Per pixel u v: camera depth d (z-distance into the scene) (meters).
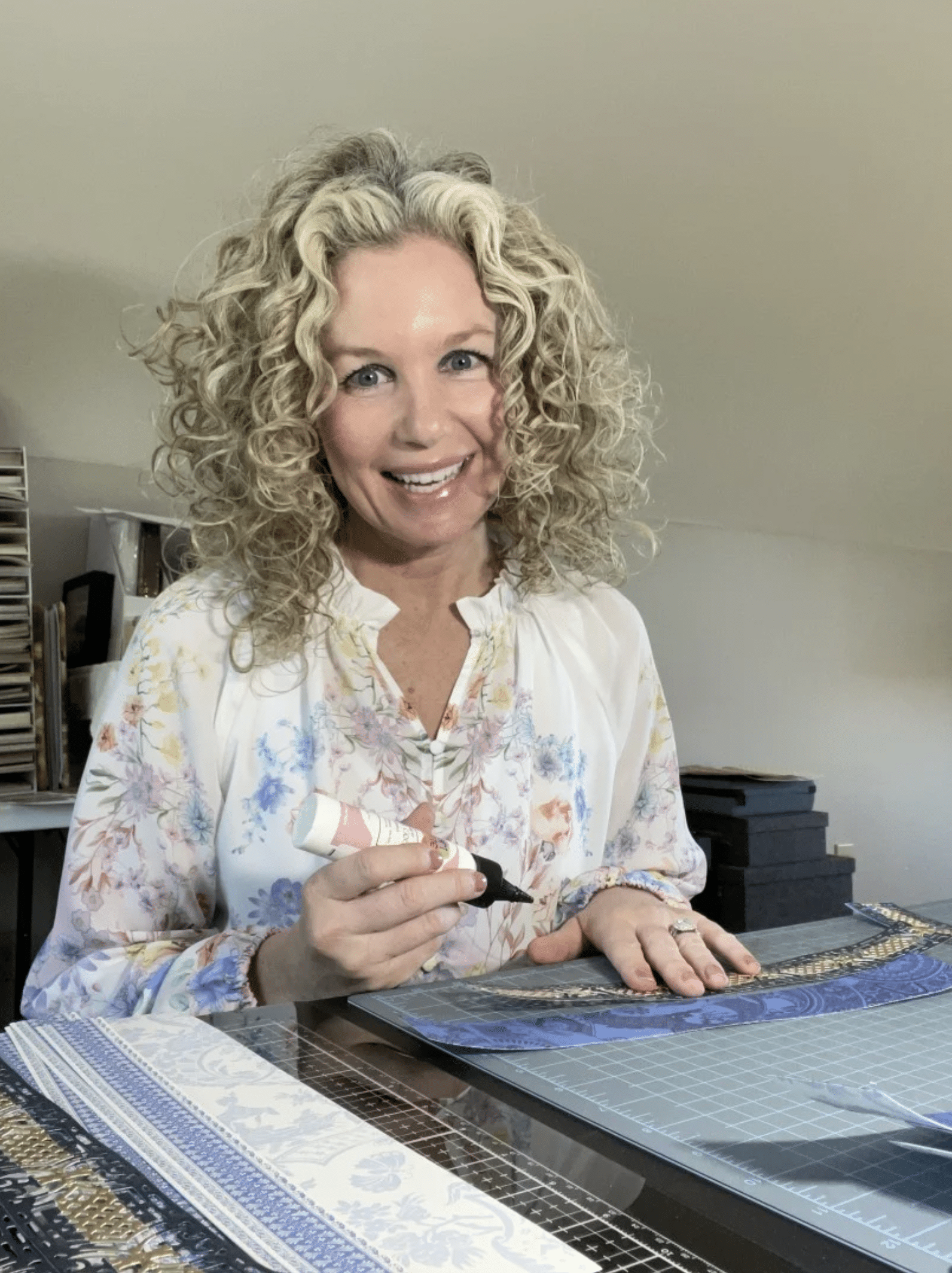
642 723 1.20
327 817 0.75
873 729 3.77
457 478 1.00
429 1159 0.47
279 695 1.05
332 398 0.95
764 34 2.06
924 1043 0.63
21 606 2.07
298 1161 0.47
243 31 1.78
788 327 2.79
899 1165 0.46
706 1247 0.40
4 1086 0.55
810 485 3.38
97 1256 0.37
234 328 1.03
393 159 1.05
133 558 2.13
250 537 1.04
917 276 2.77
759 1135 0.49
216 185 2.01
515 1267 0.38
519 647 1.12
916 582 3.88
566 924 0.92
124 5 1.69
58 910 1.01
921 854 3.90
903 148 2.39
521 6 1.90
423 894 0.73
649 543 3.19
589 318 1.10
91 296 2.12
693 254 2.52
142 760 1.02
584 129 2.17
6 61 1.71
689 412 2.94
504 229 1.00
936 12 2.10
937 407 3.25
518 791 1.08
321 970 0.76
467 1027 0.65
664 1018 0.68
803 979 0.77
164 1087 0.55
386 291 0.92
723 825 2.65
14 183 1.90
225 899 1.05
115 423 2.35
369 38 1.87
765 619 3.48
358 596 1.05
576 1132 0.50
